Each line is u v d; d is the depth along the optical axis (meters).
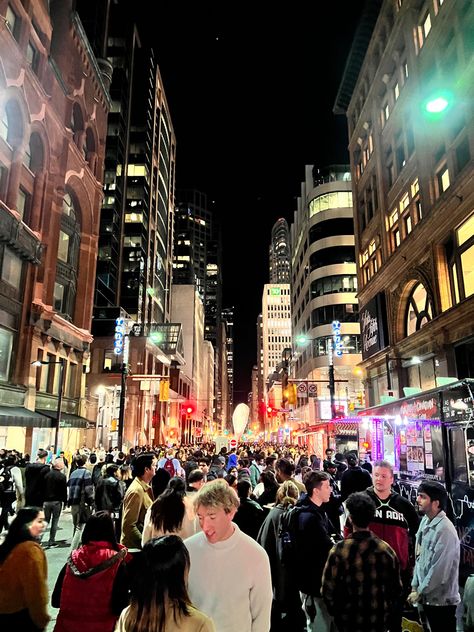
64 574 4.16
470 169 23.89
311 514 5.13
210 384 156.38
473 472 9.24
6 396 28.17
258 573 3.42
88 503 13.08
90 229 43.34
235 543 3.49
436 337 27.75
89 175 42.81
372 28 42.94
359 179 47.41
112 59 82.75
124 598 3.91
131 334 59.50
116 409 50.22
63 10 39.00
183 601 2.61
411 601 5.52
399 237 35.66
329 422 31.02
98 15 50.50
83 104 41.41
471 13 25.38
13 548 4.11
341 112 54.47
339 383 61.31
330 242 68.38
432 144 29.77
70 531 14.71
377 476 5.74
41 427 30.48
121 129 80.00
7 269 29.22
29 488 10.17
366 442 19.91
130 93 85.06
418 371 32.19
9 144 29.59
